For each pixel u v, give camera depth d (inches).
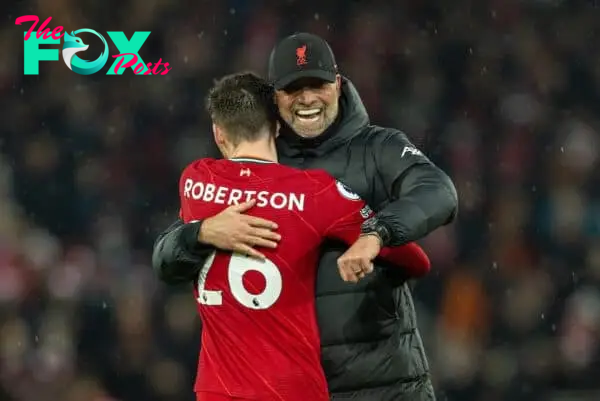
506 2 1975.9
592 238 1611.7
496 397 1353.3
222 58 1836.9
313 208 526.3
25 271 1331.2
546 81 1905.8
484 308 1461.6
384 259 553.0
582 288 1488.7
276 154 566.9
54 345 1264.8
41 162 1648.6
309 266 530.0
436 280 1501.0
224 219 524.4
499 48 1931.6
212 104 552.4
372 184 567.5
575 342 1393.9
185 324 1280.8
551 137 1798.7
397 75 1868.8
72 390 1230.3
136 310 1289.4
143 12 1846.7
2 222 1445.6
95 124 1722.4
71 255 1454.2
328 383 559.8
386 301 565.0
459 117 1831.9
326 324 555.5
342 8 1919.3
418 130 1780.3
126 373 1259.2
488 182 1702.8
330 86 561.9
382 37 1898.4
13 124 1715.1
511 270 1514.5
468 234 1598.2
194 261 537.3
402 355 569.9
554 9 2000.5
